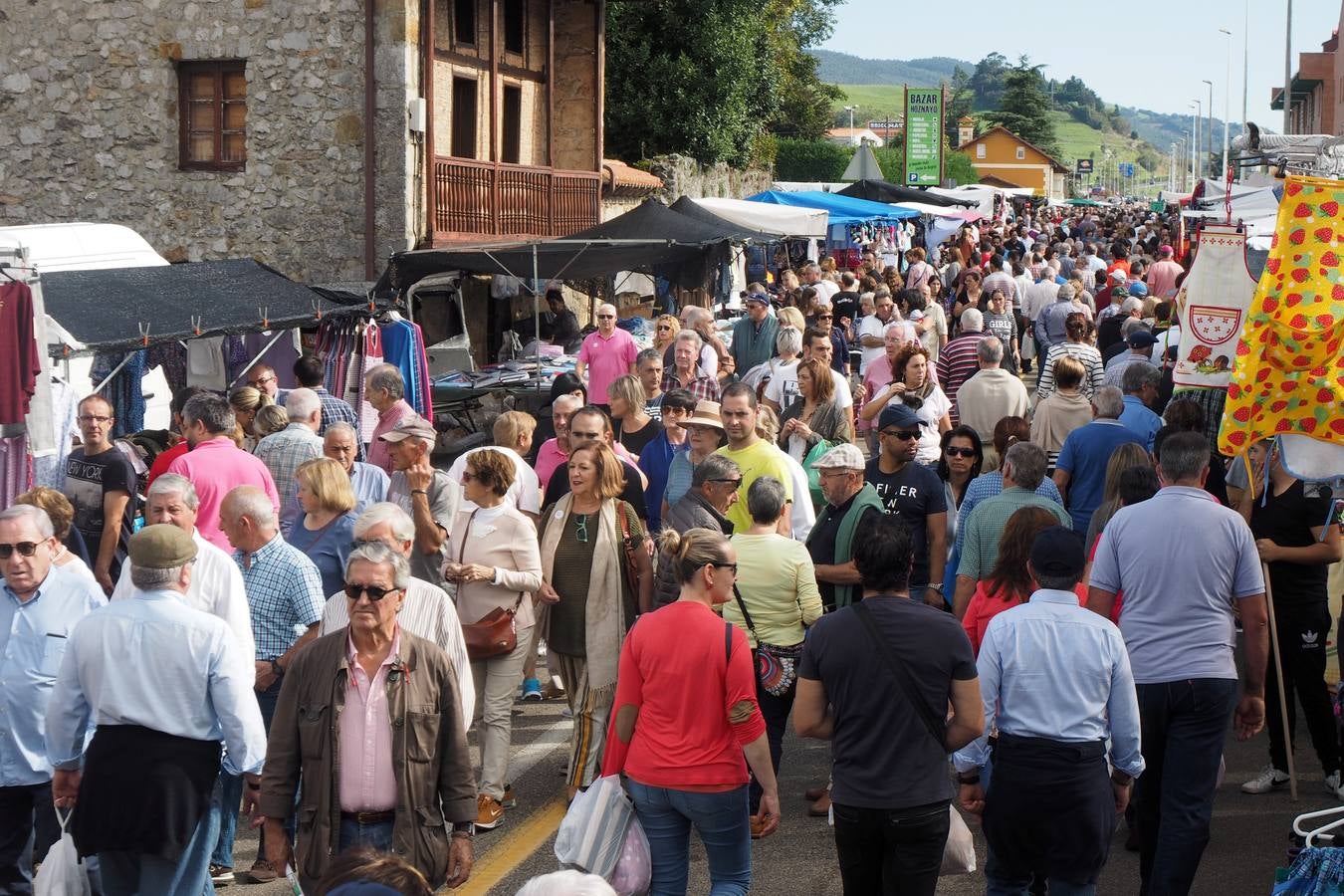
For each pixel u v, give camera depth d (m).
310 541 7.06
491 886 6.39
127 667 5.30
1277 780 7.41
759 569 6.69
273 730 5.07
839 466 7.31
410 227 19.48
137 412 11.40
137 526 9.37
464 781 5.11
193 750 5.34
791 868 6.59
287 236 19.83
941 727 4.98
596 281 19.69
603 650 7.23
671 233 17.56
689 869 6.66
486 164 21.28
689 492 7.11
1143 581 5.85
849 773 5.01
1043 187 150.75
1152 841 6.01
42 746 5.98
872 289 21.25
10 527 5.84
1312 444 5.84
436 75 20.77
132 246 15.05
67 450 9.38
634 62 33.97
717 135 34.75
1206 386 9.05
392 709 4.97
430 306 19.47
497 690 7.27
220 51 19.77
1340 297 5.80
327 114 19.55
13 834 5.99
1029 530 6.20
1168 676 5.77
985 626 6.32
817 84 66.44
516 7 23.58
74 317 10.14
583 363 13.89
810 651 5.10
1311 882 4.71
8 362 8.30
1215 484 9.31
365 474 7.96
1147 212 87.19
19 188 20.58
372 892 2.90
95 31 20.17
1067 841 5.17
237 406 9.88
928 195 32.69
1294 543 7.06
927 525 7.88
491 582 7.16
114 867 5.36
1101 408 8.89
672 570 6.92
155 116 20.12
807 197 27.19
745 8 35.75
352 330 12.82
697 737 5.32
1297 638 7.20
